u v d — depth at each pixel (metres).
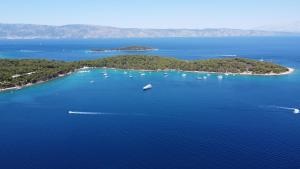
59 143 118.19
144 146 113.38
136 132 128.25
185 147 111.88
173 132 127.62
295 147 111.06
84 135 126.19
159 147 112.25
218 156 104.38
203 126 134.75
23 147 115.25
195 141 117.38
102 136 124.50
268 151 107.88
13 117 154.25
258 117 148.50
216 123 139.12
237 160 101.31
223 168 96.38
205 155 105.00
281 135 123.25
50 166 99.94
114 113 157.38
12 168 99.06
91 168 98.00
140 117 149.62
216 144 114.31
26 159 105.19
